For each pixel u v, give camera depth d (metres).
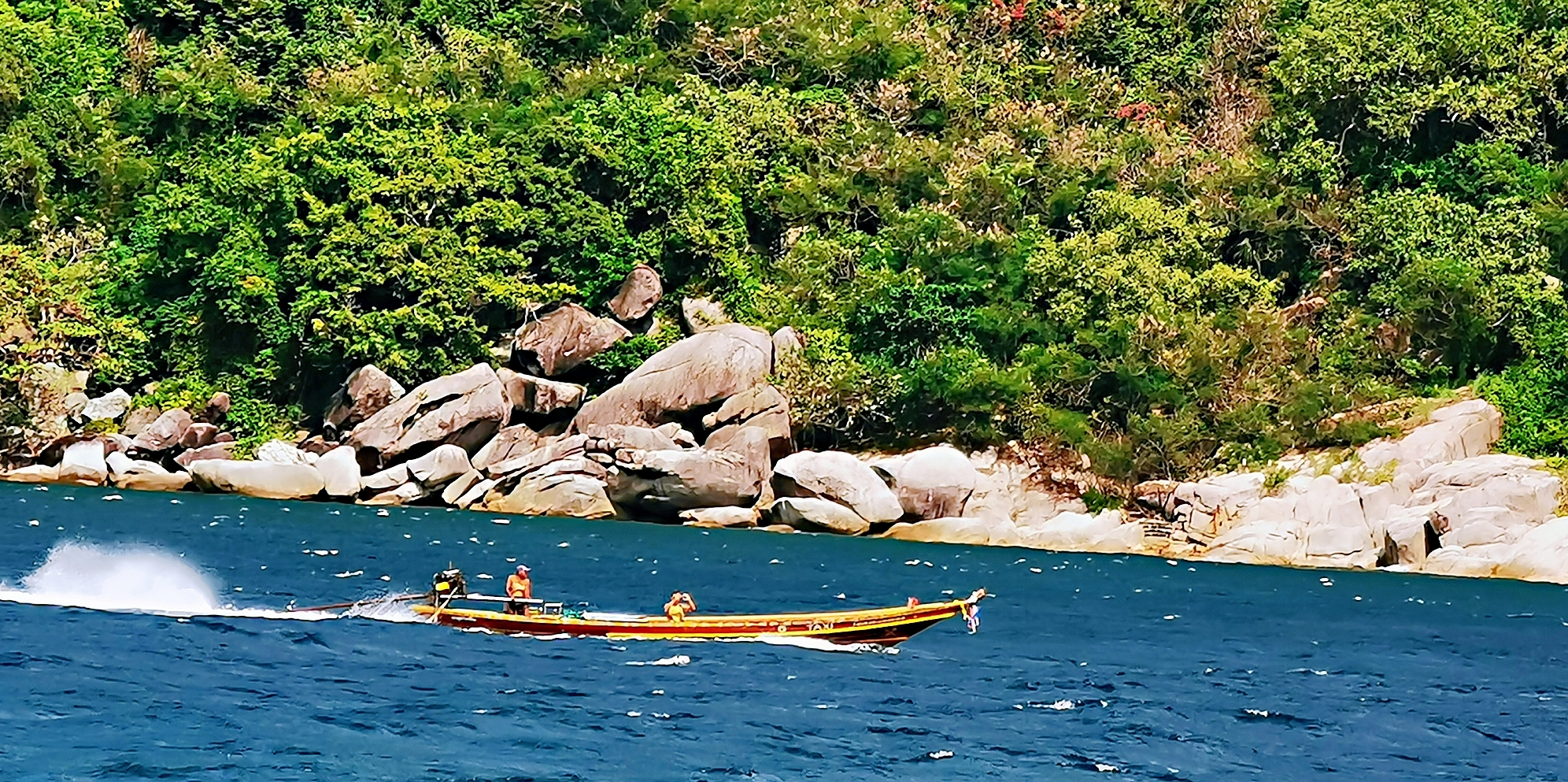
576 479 73.75
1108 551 71.00
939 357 80.88
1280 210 91.88
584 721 33.31
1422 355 83.19
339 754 30.36
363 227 84.00
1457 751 34.72
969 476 74.06
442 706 33.94
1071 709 36.62
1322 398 77.38
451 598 43.00
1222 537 70.19
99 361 83.75
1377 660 44.75
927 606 42.53
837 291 87.75
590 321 83.75
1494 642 48.50
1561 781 32.81
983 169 92.69
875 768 31.22
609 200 90.44
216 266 85.06
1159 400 78.56
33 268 84.50
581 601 49.53
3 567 50.00
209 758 29.81
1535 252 84.81
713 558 60.84
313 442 79.62
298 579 50.62
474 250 85.00
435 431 76.56
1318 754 33.97
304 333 84.19
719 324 83.69
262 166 89.19
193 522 62.91
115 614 41.78
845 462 73.31
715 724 33.62
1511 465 69.75
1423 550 67.12
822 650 41.62
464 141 89.75
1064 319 82.44
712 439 76.56
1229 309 84.94
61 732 30.89
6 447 79.12
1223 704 38.00
